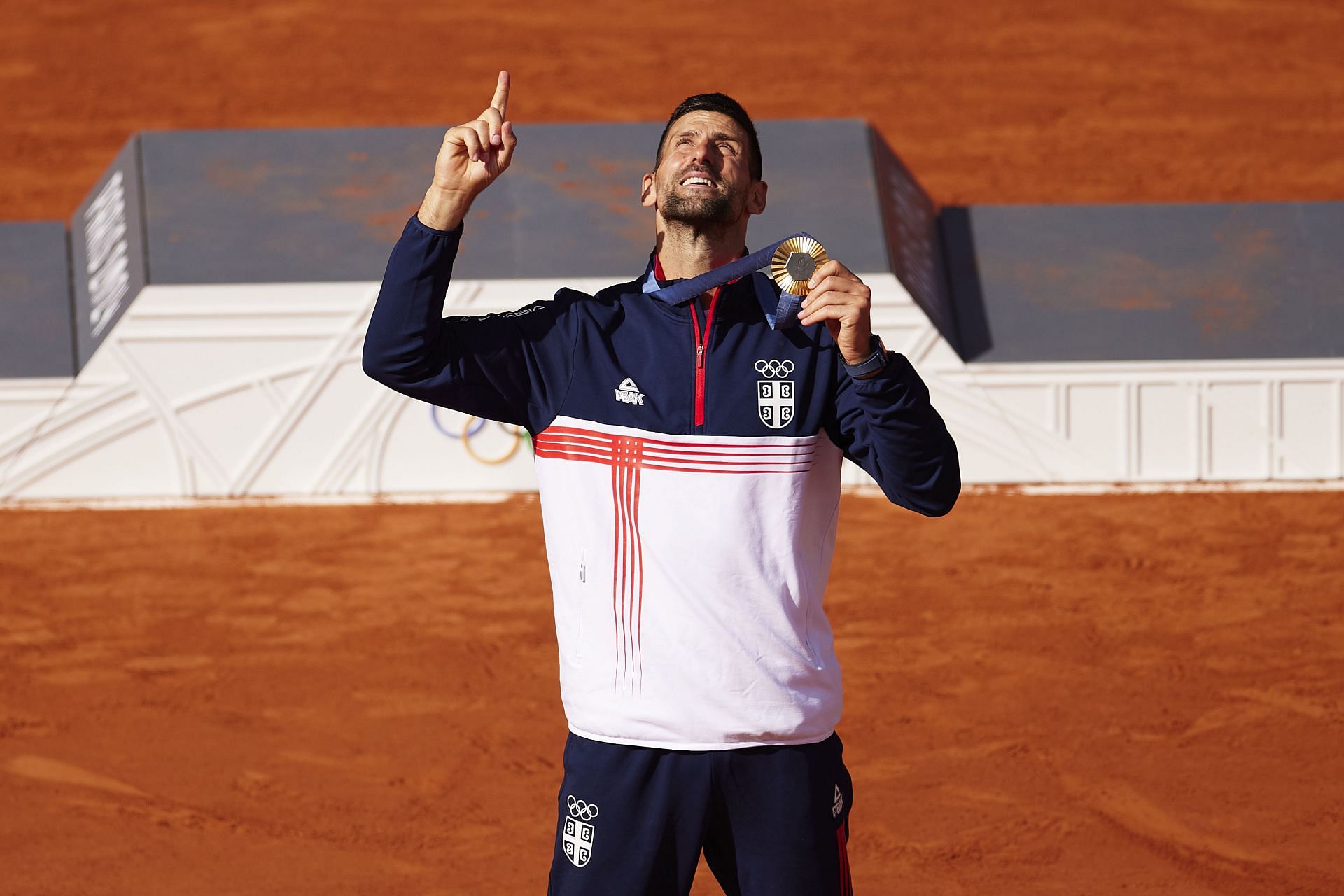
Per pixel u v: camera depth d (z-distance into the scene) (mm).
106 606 36500
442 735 27125
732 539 11688
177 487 48844
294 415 48875
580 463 12016
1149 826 22625
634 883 11805
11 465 48625
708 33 88375
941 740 26672
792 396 12016
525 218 51875
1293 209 56375
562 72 83250
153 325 48625
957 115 80438
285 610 36062
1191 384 50375
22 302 51812
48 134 77562
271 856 21672
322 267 49875
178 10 90250
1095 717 27859
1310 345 51156
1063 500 47219
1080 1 92125
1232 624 34094
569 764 12078
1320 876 20719
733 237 12641
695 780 11656
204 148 54000
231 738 27016
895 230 52688
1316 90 82312
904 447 11523
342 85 82000
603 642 11805
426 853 21766
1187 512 45625
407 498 48062
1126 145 77688
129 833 22562
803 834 11852
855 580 38094
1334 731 26922
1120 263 54625
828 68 84688
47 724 27891
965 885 20594
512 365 12141
